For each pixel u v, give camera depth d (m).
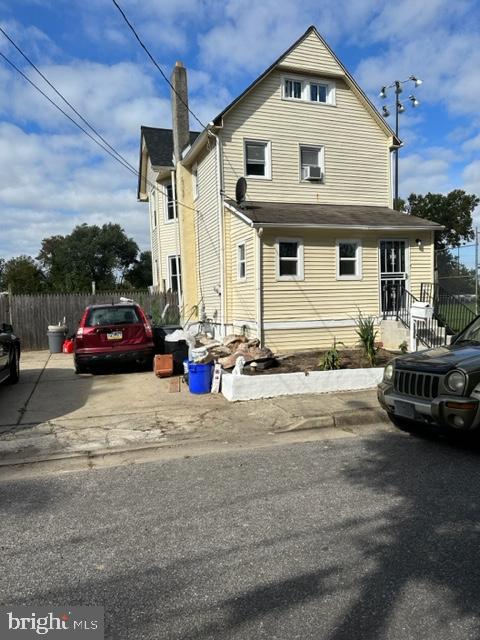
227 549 3.41
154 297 18.86
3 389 9.41
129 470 5.19
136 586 2.98
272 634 2.49
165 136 23.23
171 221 21.62
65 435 6.36
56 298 16.88
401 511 3.94
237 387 8.01
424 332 12.57
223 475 4.93
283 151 15.04
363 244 13.83
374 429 6.66
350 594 2.82
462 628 2.50
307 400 7.91
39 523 3.93
